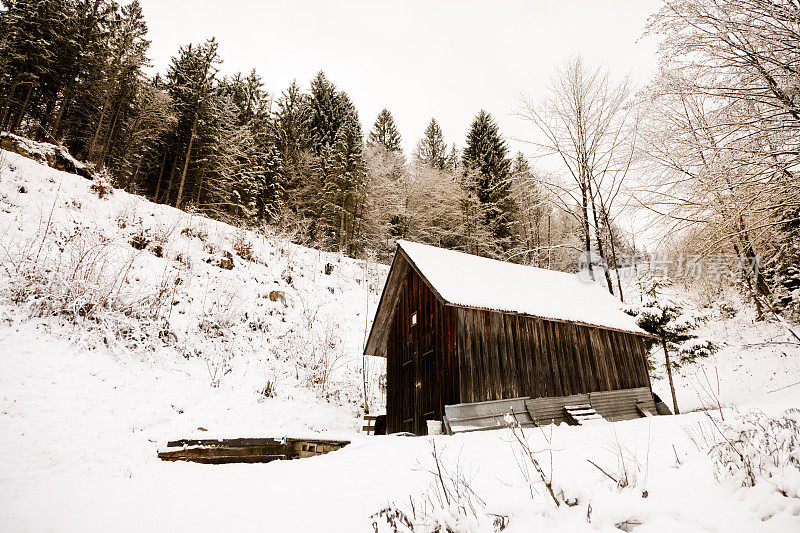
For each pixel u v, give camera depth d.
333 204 30.27
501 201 31.56
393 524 3.62
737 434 3.98
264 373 14.38
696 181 9.70
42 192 16.48
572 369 12.36
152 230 17.72
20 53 28.19
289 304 19.14
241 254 20.44
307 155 35.03
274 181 30.80
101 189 19.25
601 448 5.58
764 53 9.03
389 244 32.75
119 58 31.84
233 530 4.41
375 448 8.47
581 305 14.21
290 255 23.59
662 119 10.89
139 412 10.15
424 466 6.13
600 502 3.51
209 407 11.54
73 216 15.92
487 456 6.14
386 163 39.91
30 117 32.28
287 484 6.34
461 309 11.02
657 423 7.14
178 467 7.88
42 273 11.92
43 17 29.19
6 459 6.99
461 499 4.11
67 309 11.58
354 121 38.47
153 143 32.38
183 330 14.12
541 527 3.31
